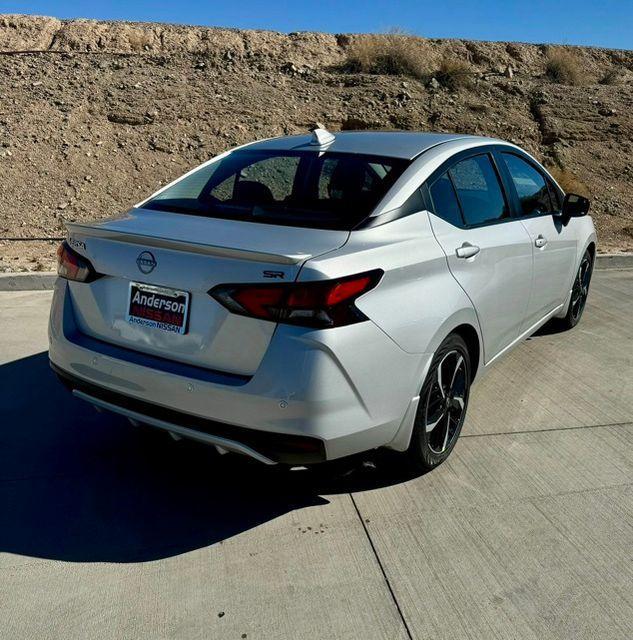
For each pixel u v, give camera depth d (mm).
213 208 3340
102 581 2652
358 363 2693
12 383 4375
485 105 13766
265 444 2684
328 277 2604
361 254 2791
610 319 6172
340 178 3342
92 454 3572
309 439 2652
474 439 3844
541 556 2852
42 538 2893
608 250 9000
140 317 2916
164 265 2812
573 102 14422
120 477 3371
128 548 2854
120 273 2951
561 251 4785
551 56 17359
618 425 4074
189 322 2775
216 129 11383
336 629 2439
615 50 19438
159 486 3307
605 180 12266
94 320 3098
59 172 9875
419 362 2990
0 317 5672
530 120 13711
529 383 4664
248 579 2684
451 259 3293
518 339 4383
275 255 2570
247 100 12414
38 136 10430
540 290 4500
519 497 3273
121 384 2941
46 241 8203
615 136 13445
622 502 3258
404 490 3307
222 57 14266
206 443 2850
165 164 10500
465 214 3609
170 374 2771
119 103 11547
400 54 14852
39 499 3160
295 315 2576
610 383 4711
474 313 3461
